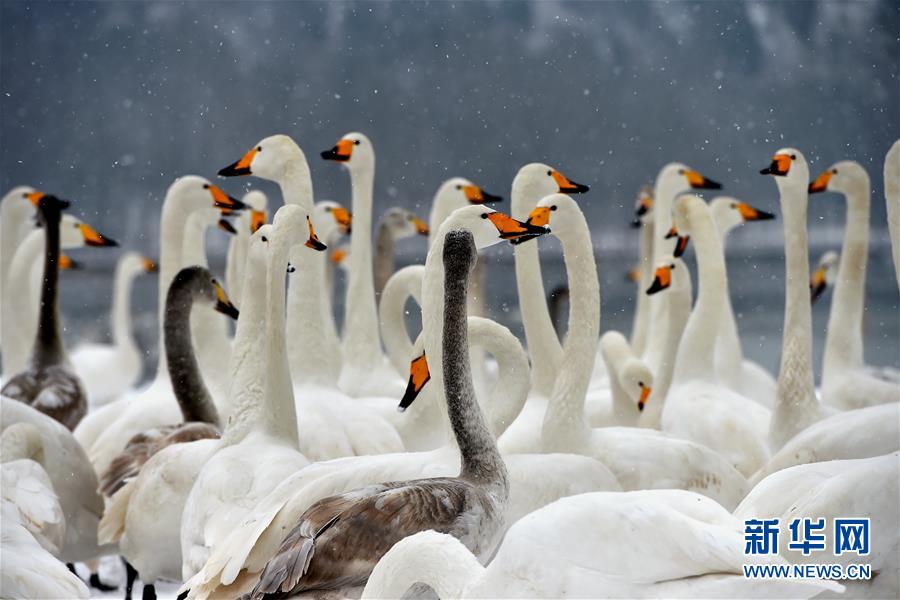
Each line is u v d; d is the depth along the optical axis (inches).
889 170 454.6
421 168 5049.2
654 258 795.4
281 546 301.3
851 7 4288.9
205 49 4931.1
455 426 340.5
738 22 5137.8
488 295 2278.5
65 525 436.5
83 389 627.5
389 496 308.0
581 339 437.1
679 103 5157.5
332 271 920.3
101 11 4739.2
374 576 272.1
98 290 2645.2
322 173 4057.6
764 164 4788.4
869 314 2033.7
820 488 303.0
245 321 437.7
